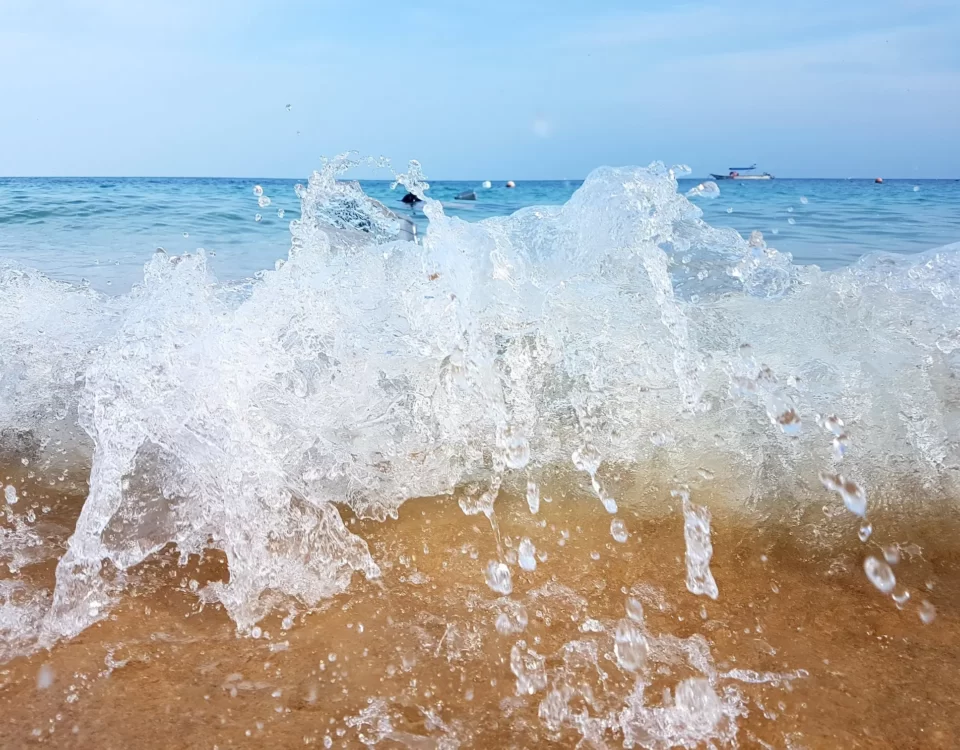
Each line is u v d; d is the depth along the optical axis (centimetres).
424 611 108
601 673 93
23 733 82
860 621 106
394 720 85
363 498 140
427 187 174
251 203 845
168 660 96
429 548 126
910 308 165
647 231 172
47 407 169
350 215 195
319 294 164
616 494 139
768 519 132
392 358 155
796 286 178
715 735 83
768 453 143
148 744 80
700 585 114
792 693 90
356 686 91
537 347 159
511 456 140
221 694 89
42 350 178
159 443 133
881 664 96
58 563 122
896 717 86
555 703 88
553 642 100
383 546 126
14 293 189
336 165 179
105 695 89
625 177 180
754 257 198
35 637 102
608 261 173
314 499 132
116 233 593
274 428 139
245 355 146
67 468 156
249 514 125
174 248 509
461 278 166
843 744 82
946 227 633
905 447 143
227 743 80
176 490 133
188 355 142
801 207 812
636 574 117
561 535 129
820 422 146
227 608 109
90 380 138
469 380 153
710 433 146
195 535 129
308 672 94
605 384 154
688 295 176
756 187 1259
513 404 152
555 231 192
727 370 154
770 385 150
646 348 158
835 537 127
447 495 142
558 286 170
